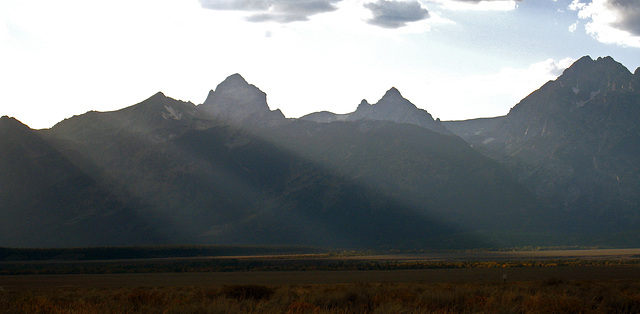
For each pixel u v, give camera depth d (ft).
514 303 95.25
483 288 128.26
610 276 292.81
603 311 92.32
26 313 92.12
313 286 195.52
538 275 313.32
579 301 95.09
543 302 92.17
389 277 317.42
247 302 99.19
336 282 270.67
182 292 159.33
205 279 343.46
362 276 338.13
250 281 305.32
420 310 85.40
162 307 95.96
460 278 293.02
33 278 396.98
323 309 89.61
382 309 84.99
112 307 99.09
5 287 270.46
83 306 98.94
